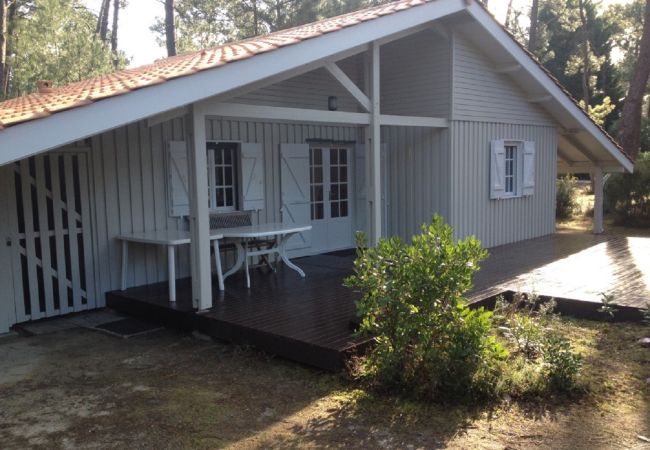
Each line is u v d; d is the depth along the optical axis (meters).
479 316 4.19
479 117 9.33
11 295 6.16
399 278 4.22
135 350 5.41
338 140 9.43
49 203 6.41
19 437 3.71
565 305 6.17
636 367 4.65
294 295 6.45
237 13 21.48
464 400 4.01
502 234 10.28
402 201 9.54
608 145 11.30
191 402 4.19
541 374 4.22
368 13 7.27
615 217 14.07
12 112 4.79
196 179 5.63
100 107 4.42
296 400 4.19
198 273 5.78
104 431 3.77
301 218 8.89
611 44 31.12
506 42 8.93
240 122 8.02
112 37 23.50
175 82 4.83
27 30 13.24
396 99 9.33
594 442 3.48
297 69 6.09
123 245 6.81
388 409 3.98
